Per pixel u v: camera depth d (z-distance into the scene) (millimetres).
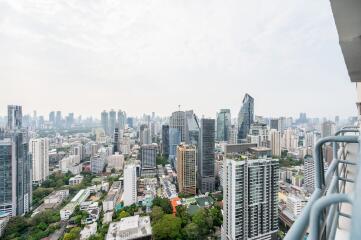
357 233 336
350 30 1309
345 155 1526
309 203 826
